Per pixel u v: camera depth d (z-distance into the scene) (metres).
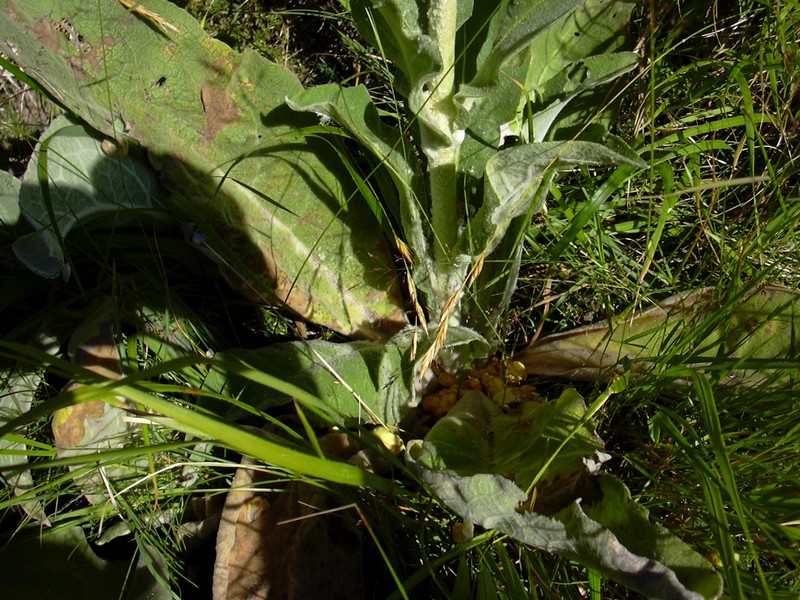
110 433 0.49
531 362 0.57
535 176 0.45
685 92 0.61
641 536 0.38
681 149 0.56
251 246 0.55
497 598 0.41
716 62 0.56
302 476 0.45
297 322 0.60
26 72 0.53
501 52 0.41
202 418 0.33
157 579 0.45
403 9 0.44
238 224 0.54
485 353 0.55
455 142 0.48
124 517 0.49
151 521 0.49
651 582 0.34
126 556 0.51
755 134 0.58
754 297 0.50
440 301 0.55
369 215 0.57
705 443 0.47
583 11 0.53
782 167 0.57
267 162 0.54
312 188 0.56
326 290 0.57
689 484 0.45
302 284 0.56
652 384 0.47
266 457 0.34
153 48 0.50
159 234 0.57
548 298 0.58
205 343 0.55
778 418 0.45
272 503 0.48
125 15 0.50
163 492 0.48
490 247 0.48
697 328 0.47
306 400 0.41
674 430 0.43
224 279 0.57
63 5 0.49
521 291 0.60
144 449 0.36
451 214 0.52
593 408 0.43
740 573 0.40
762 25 0.56
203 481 0.50
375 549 0.48
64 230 0.52
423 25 0.46
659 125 0.61
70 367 0.36
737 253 0.52
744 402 0.48
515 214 0.48
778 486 0.42
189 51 0.51
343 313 0.58
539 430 0.47
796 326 0.49
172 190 0.53
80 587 0.48
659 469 0.47
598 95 0.53
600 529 0.36
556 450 0.40
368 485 0.40
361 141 0.50
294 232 0.56
